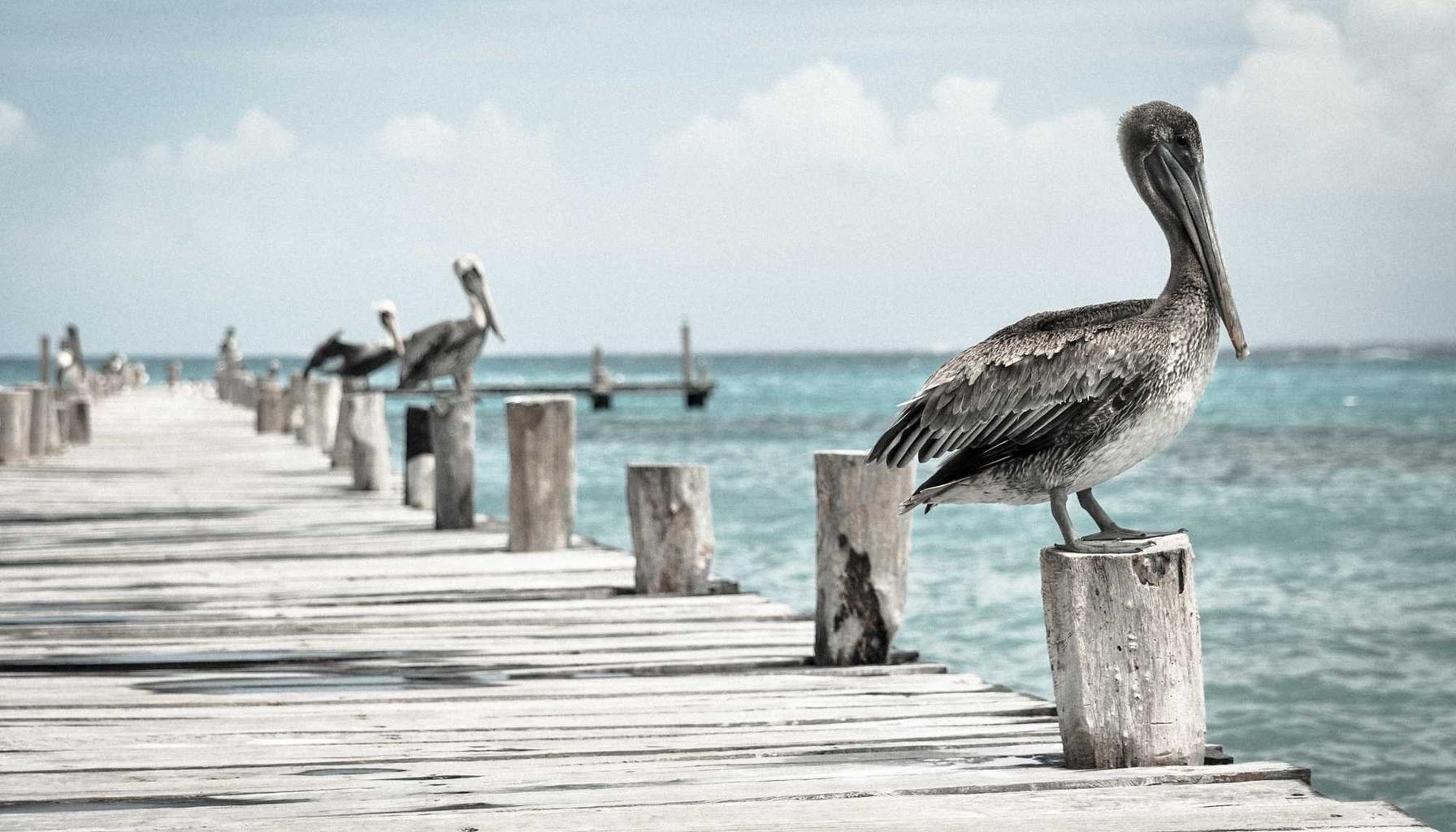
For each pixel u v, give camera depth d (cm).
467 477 1146
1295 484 2281
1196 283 398
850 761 454
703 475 822
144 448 2161
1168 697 416
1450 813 623
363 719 520
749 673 615
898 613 623
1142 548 421
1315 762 702
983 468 407
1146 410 389
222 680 595
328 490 1510
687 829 370
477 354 1426
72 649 663
